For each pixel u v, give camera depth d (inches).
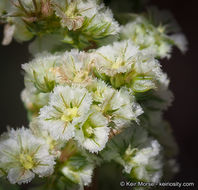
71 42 4.5
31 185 4.7
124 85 4.3
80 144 4.1
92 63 4.3
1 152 4.2
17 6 4.4
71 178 4.4
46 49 4.7
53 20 4.4
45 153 4.2
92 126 4.1
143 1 5.4
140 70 4.3
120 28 4.6
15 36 4.8
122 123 4.2
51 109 4.1
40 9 4.3
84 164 4.4
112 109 4.2
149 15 5.2
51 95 4.1
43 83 4.4
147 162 4.7
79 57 4.3
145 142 4.7
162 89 4.9
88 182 4.4
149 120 5.0
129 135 4.6
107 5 4.7
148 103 4.8
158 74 4.4
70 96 4.1
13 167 4.2
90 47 4.6
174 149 5.5
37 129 4.4
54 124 4.1
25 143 4.3
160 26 5.2
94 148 4.1
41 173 4.2
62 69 4.3
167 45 5.0
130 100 4.3
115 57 4.3
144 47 4.9
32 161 4.2
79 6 4.4
